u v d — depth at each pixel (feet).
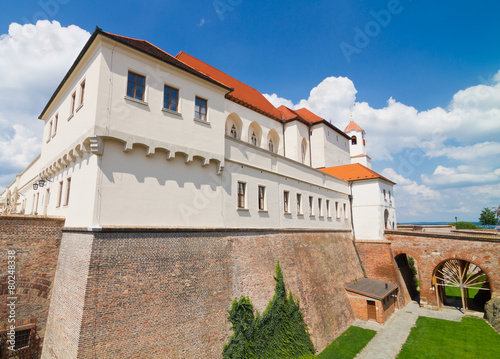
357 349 64.18
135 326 38.73
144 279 41.16
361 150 178.70
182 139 50.42
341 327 74.23
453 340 68.80
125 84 44.11
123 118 43.01
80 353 33.55
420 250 97.91
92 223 38.52
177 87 51.16
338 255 94.48
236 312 51.67
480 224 283.18
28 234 44.80
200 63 93.20
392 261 101.96
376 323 79.82
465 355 61.31
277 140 109.91
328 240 92.84
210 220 54.29
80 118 45.52
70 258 42.11
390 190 128.98
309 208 87.76
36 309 44.29
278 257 66.69
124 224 41.65
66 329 37.68
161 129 47.55
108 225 39.91
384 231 107.04
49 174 62.39
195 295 46.93
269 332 55.26
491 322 78.48
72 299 38.14
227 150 60.23
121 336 37.19
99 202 39.55
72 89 52.80
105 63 42.32
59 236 47.91
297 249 75.10
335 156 131.64
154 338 40.22
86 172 43.11
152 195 45.80
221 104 59.11
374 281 98.53
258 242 63.41
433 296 94.48
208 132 55.21
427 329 75.97
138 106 45.16
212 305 48.98
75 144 45.42
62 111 57.16
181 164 50.83
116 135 41.75
